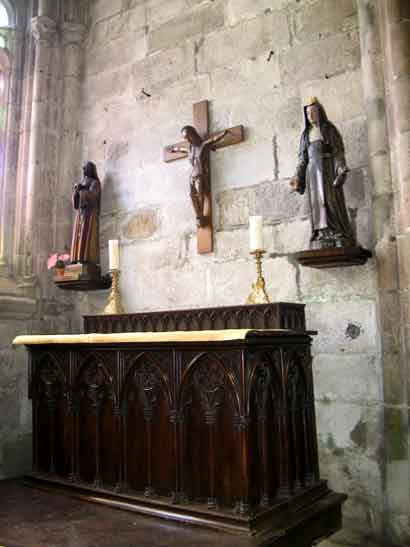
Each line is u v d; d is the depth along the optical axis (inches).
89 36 231.8
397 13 146.1
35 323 206.5
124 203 210.2
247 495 109.9
